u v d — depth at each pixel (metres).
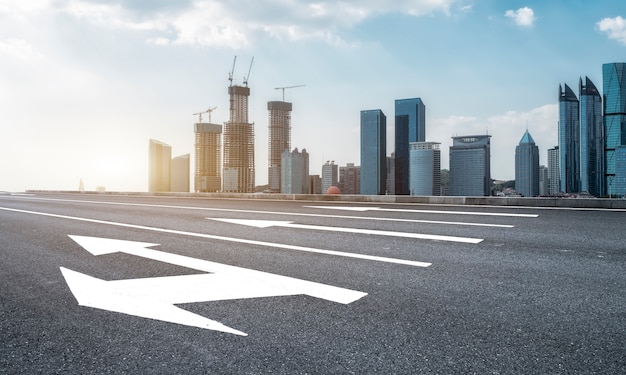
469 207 12.28
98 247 6.55
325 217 10.09
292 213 11.30
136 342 2.88
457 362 2.49
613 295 3.73
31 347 2.84
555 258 5.23
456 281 4.24
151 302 3.73
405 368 2.43
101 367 2.53
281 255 5.64
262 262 5.23
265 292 3.96
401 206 13.09
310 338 2.88
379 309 3.44
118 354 2.70
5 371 2.49
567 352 2.61
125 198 22.81
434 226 8.15
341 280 4.34
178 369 2.47
